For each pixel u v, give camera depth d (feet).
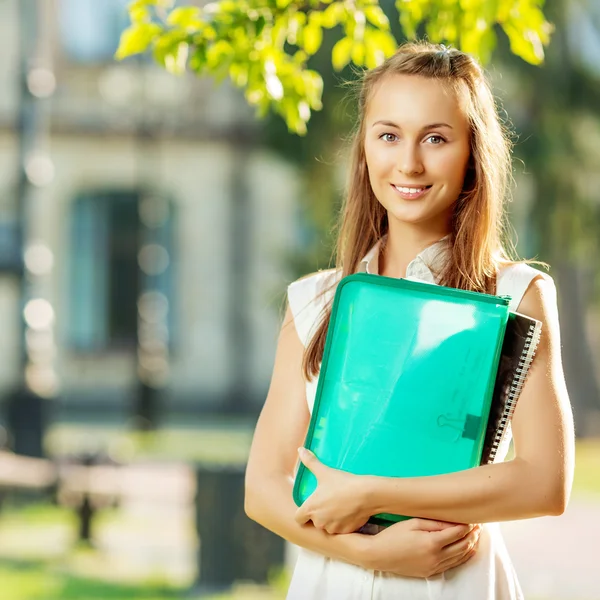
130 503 55.93
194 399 118.11
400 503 9.96
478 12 18.67
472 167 10.90
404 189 10.66
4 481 48.32
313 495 10.29
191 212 119.96
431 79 10.57
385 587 10.53
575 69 84.99
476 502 9.87
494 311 10.02
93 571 41.39
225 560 37.63
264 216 119.96
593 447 88.33
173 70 18.90
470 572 10.48
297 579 11.07
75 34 119.24
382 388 10.21
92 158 119.03
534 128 84.79
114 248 119.14
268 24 18.85
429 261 10.95
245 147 119.44
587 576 39.60
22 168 72.28
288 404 11.44
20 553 44.68
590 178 85.97
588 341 102.42
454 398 10.04
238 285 119.55
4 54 117.80
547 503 9.95
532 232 86.58
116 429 95.14
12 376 113.39
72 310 118.01
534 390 10.21
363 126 11.43
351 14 19.11
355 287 10.41
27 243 70.90
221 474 37.68
